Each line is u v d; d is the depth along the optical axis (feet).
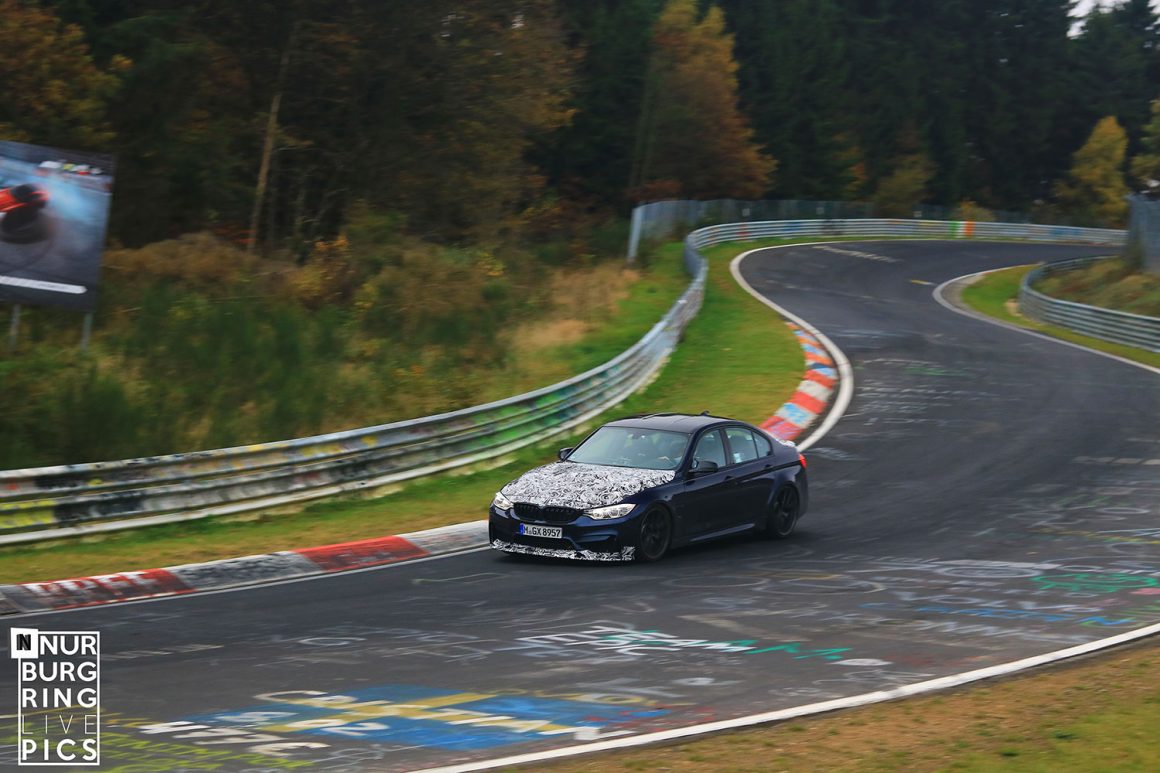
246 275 119.03
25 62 114.21
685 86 272.72
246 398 87.71
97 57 126.82
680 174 282.97
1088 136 479.00
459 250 146.51
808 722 28.63
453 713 29.73
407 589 45.98
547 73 173.68
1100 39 493.36
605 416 89.81
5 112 116.26
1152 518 59.26
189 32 141.49
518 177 184.75
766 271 198.80
